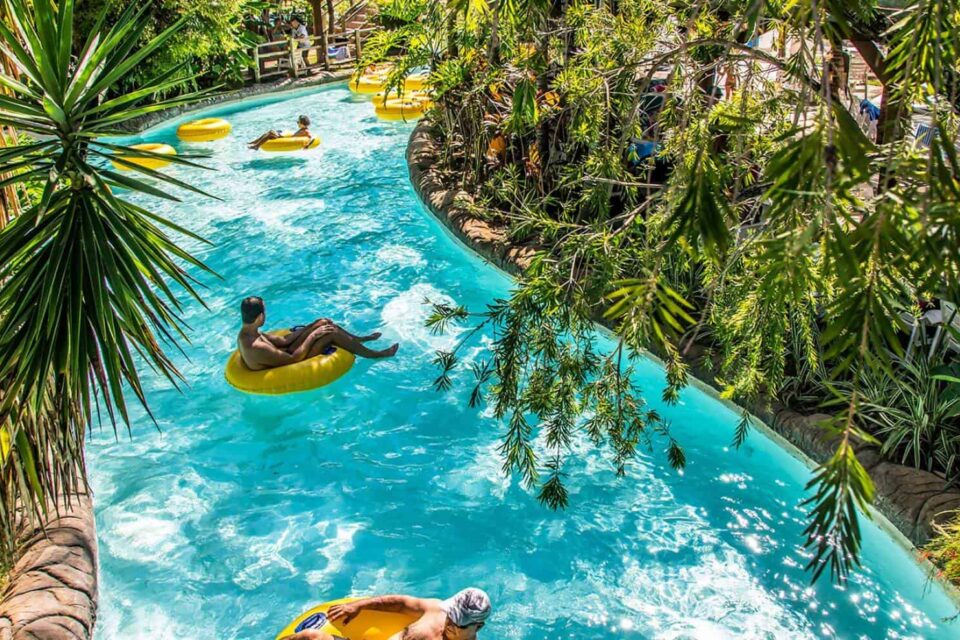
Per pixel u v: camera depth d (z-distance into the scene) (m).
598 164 5.14
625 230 4.21
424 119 14.66
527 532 5.67
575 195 8.51
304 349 7.37
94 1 15.23
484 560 5.45
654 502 5.89
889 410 5.50
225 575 5.34
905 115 2.99
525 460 4.58
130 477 6.26
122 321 4.11
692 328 6.85
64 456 4.25
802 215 2.70
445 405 7.07
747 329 4.60
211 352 8.02
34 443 4.23
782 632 4.83
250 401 7.17
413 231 10.86
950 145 2.15
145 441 6.70
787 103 4.62
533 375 4.50
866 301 2.12
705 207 2.38
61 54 3.65
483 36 6.11
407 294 9.13
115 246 3.83
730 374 5.83
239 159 14.25
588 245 4.25
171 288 9.41
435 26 7.56
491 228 9.80
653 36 5.48
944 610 4.78
